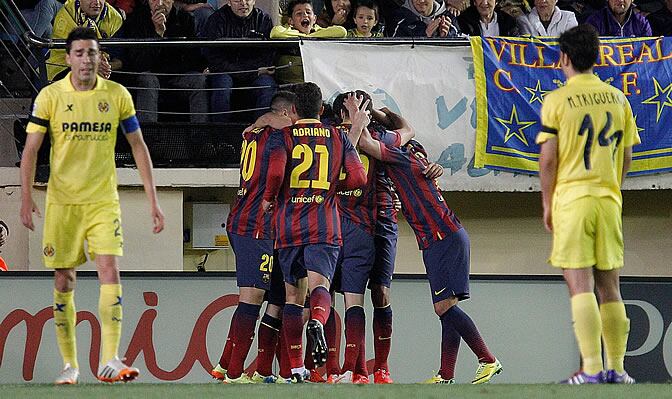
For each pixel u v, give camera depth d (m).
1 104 42.66
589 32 24.05
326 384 25.92
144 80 39.97
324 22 43.56
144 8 41.50
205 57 40.84
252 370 36.72
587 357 23.75
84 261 24.72
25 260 39.81
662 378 37.69
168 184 39.47
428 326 37.22
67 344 25.08
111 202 24.38
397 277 37.28
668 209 40.91
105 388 23.12
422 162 31.73
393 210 32.53
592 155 23.59
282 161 29.17
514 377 37.41
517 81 39.03
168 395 21.11
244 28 40.91
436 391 22.00
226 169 39.53
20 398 20.45
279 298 32.03
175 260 39.78
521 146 38.91
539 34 41.69
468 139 38.91
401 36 41.09
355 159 30.09
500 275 37.66
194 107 40.34
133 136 24.69
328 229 29.52
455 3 42.53
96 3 40.84
